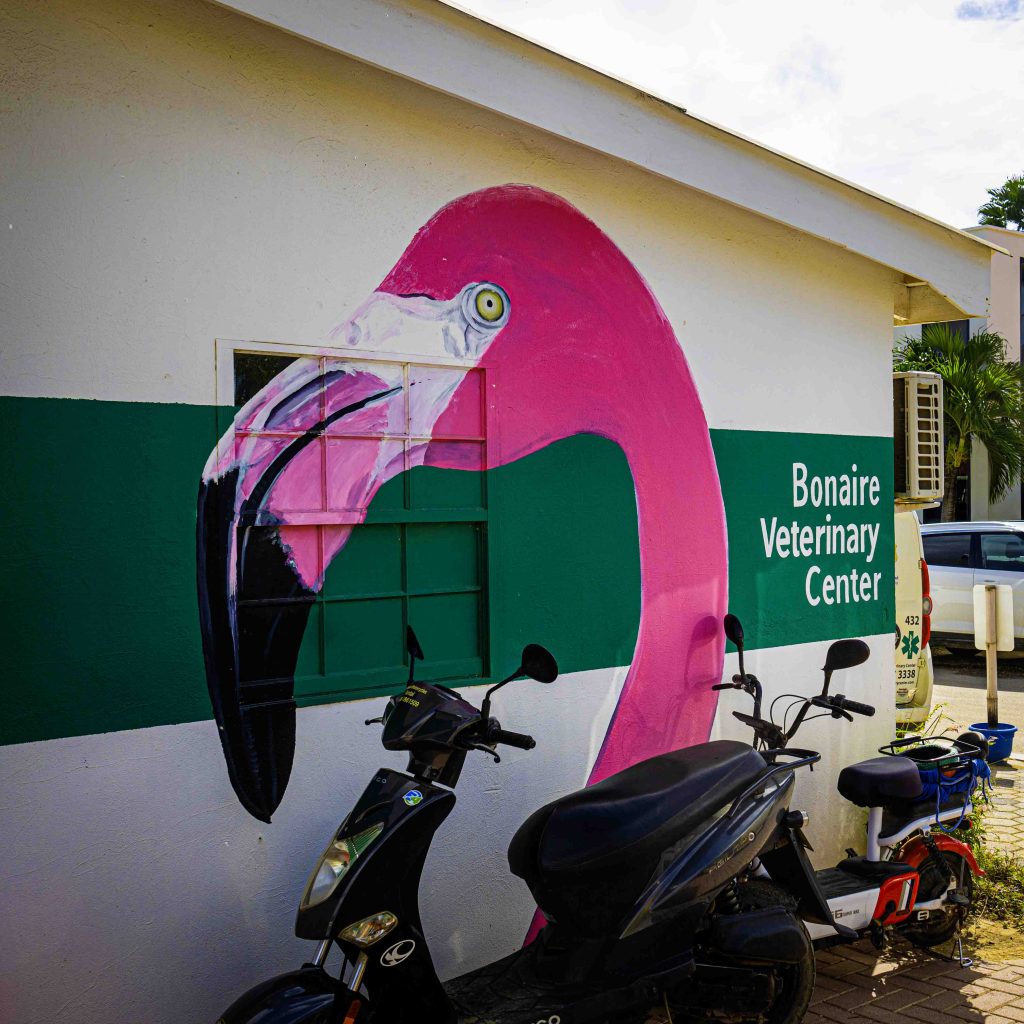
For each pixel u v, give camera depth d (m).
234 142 3.38
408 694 3.15
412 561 3.86
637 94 4.09
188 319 3.29
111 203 3.14
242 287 3.39
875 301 5.73
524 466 4.16
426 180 3.85
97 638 3.12
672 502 4.71
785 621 5.23
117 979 3.15
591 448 4.39
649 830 3.32
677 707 4.72
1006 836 6.31
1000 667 12.68
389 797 3.03
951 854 4.75
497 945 4.03
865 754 5.65
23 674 2.99
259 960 3.42
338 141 3.61
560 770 4.26
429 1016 3.06
